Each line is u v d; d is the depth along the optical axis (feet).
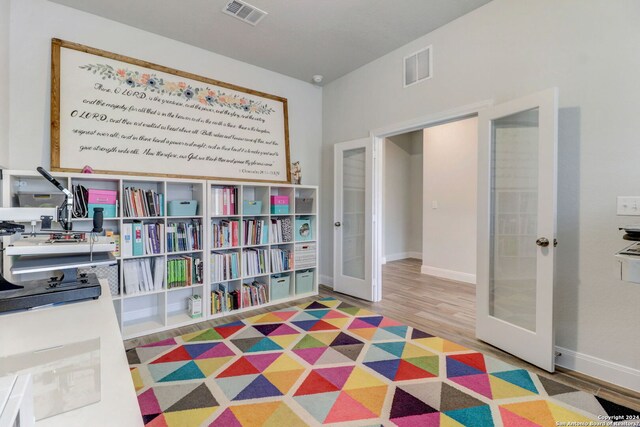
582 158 6.91
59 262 4.54
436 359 7.44
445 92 9.53
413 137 21.84
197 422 5.31
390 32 9.91
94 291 4.59
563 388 6.29
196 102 10.62
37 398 2.23
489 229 8.37
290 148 13.29
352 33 9.98
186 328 9.32
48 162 8.37
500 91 8.25
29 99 8.13
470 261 14.97
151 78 9.78
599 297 6.72
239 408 5.66
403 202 21.59
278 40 10.37
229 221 10.82
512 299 8.04
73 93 8.56
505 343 7.82
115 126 9.14
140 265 8.99
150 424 5.25
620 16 6.39
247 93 11.84
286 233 12.07
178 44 10.39
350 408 5.66
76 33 8.72
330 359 7.41
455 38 9.27
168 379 6.59
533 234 7.59
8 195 7.27
